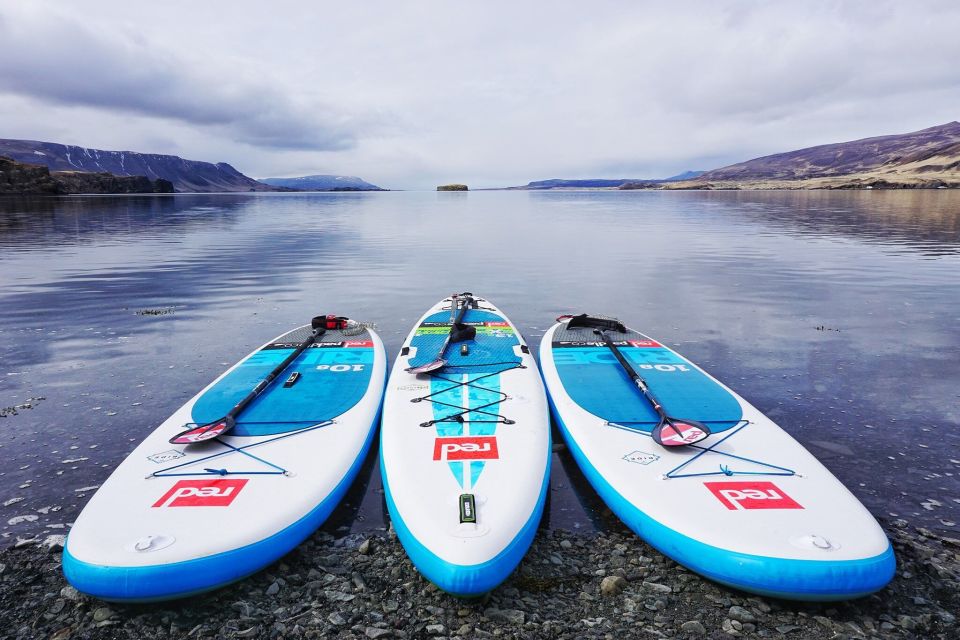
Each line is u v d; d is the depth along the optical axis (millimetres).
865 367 7531
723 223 32062
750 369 7484
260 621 3348
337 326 8289
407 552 3781
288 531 3852
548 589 3648
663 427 4910
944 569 3732
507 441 4918
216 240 24062
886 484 4762
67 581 3646
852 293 12211
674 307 11164
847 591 3342
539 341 9047
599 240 23922
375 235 26859
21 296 12117
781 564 3404
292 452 4750
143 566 3363
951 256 17391
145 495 4039
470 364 6809
